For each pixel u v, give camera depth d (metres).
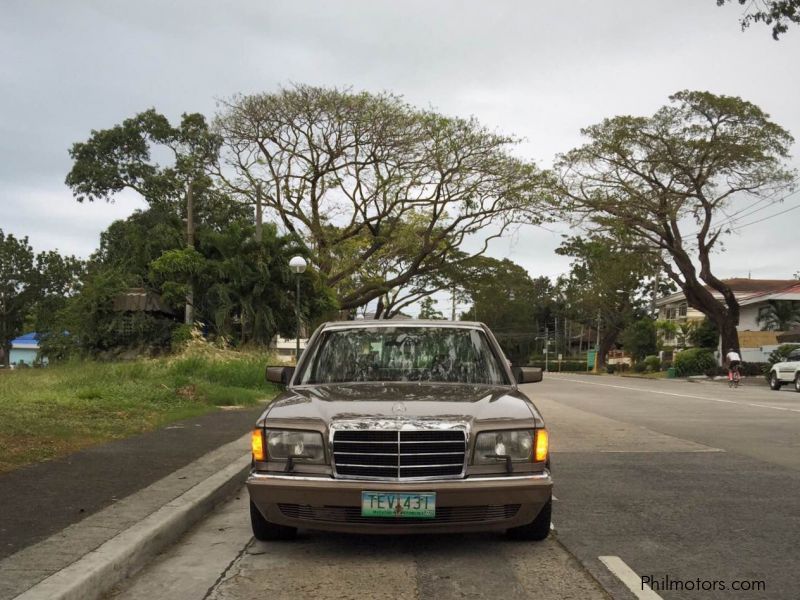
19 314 60.69
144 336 27.86
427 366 6.22
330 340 6.53
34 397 12.98
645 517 6.32
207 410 13.86
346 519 4.82
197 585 4.63
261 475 4.93
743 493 7.34
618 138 38.44
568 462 9.29
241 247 27.53
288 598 4.39
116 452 8.71
